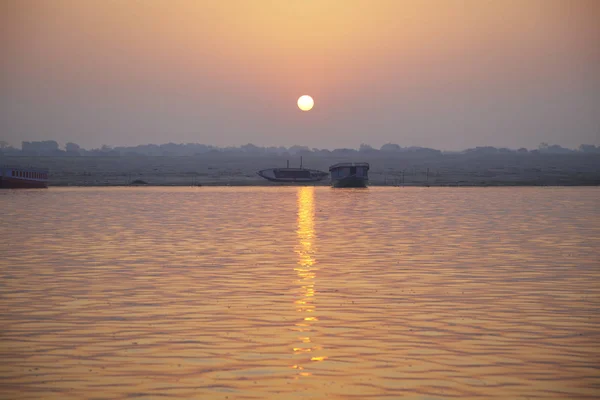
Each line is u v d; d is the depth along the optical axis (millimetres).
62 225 72250
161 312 28781
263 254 47719
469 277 37656
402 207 105062
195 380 20062
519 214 88500
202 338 24562
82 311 29000
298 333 25250
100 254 47656
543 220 78438
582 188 188750
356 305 30125
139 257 46062
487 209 99250
